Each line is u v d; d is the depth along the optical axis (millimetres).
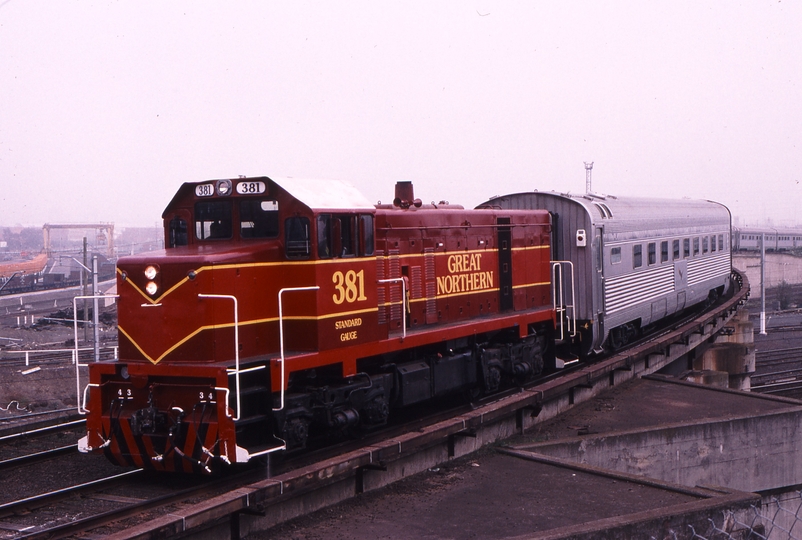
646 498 9922
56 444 12445
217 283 9844
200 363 9766
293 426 10328
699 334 24516
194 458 9742
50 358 30531
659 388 17953
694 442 13945
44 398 25531
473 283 15078
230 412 9336
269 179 10609
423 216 13742
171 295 9914
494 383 15359
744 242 72250
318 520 9070
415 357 13508
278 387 9977
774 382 30828
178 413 9734
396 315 12812
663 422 14719
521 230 16828
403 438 10609
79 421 13508
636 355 18766
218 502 8039
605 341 19812
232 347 10031
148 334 10086
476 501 9797
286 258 10703
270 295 10641
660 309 22609
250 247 10547
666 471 13602
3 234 120625
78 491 9602
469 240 15031
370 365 12297
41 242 121000
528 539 7965
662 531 8930
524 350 16547
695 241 26297
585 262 17875
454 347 14344
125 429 10016
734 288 35438
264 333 10539
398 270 12906
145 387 10039
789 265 71375
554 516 9234
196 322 9766
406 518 9164
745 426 14711
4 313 48094
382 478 10359
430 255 13797
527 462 11594
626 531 8570
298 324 10695
